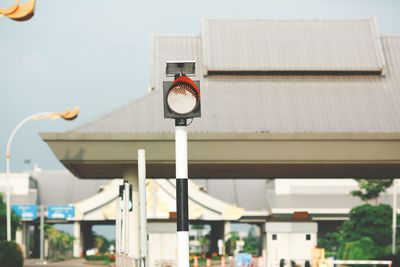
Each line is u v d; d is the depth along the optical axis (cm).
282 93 3809
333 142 3494
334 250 11600
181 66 1158
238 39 4034
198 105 1134
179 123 1157
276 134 3469
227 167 3775
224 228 10869
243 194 13412
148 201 9006
